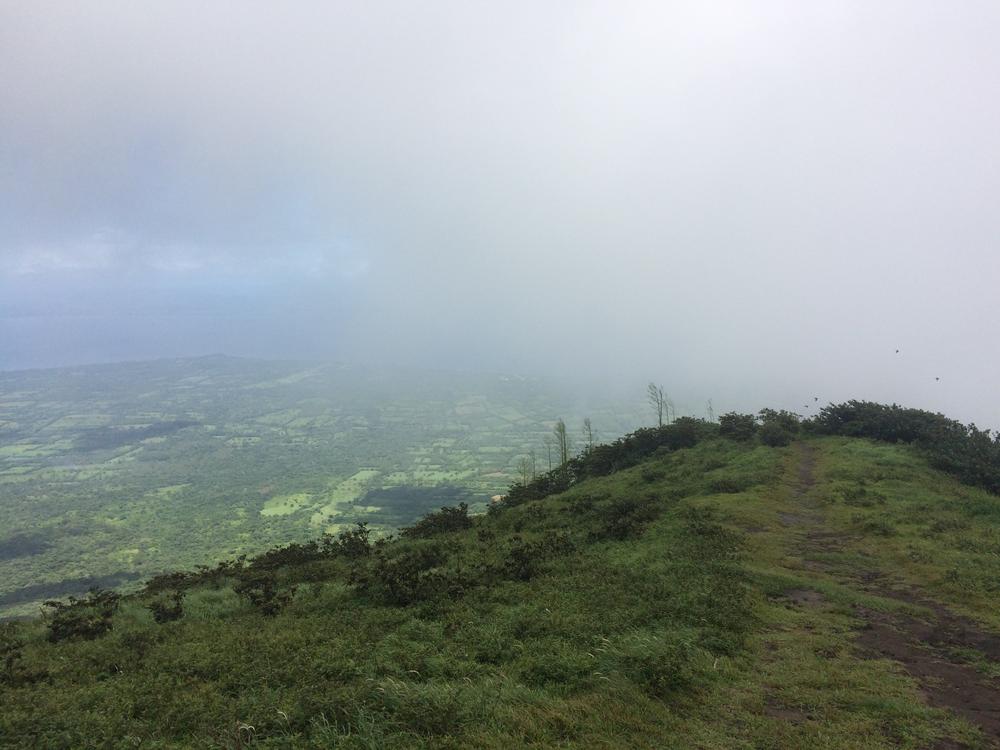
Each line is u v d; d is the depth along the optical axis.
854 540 19.59
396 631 12.08
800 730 7.75
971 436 34.09
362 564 20.61
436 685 8.77
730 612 12.23
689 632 11.13
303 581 19.78
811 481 29.31
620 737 7.34
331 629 12.41
